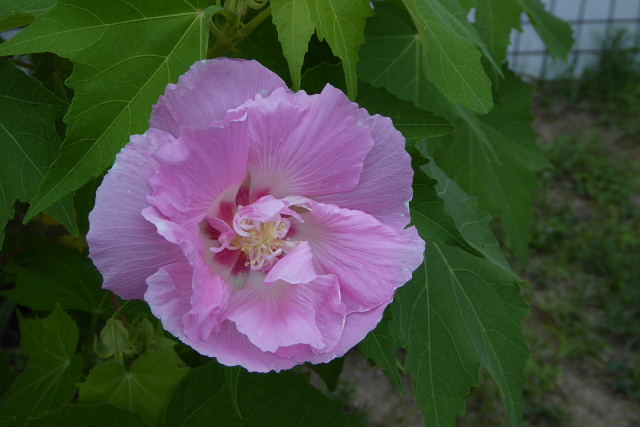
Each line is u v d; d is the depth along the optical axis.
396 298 0.36
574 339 1.16
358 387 1.04
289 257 0.27
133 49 0.27
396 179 0.27
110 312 0.44
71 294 0.44
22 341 0.43
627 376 1.10
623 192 1.45
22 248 0.44
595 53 1.84
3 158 0.29
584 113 1.74
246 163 0.26
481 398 1.05
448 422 0.37
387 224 0.28
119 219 0.24
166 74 0.27
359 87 0.31
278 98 0.25
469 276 0.39
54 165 0.26
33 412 0.41
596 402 1.06
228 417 0.41
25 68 0.40
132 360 0.40
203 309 0.24
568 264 1.31
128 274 0.25
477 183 0.53
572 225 1.39
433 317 0.38
